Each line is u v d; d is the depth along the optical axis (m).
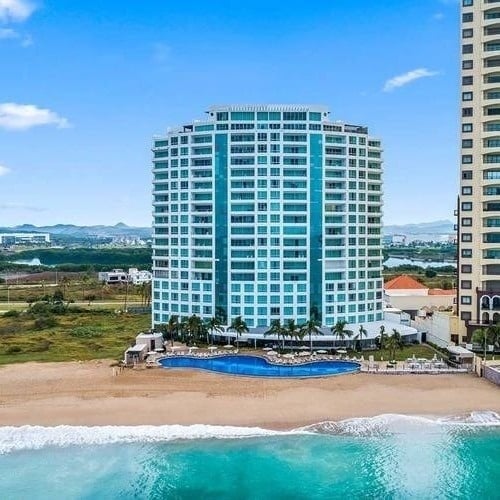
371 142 157.50
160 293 159.62
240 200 148.38
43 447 82.44
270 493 71.25
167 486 73.00
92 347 142.25
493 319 135.62
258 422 90.12
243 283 148.00
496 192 137.25
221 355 130.38
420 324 156.62
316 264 148.50
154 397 100.19
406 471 76.44
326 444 83.75
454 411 94.50
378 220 159.88
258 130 148.00
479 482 73.69
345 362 123.06
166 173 157.62
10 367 120.31
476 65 137.25
